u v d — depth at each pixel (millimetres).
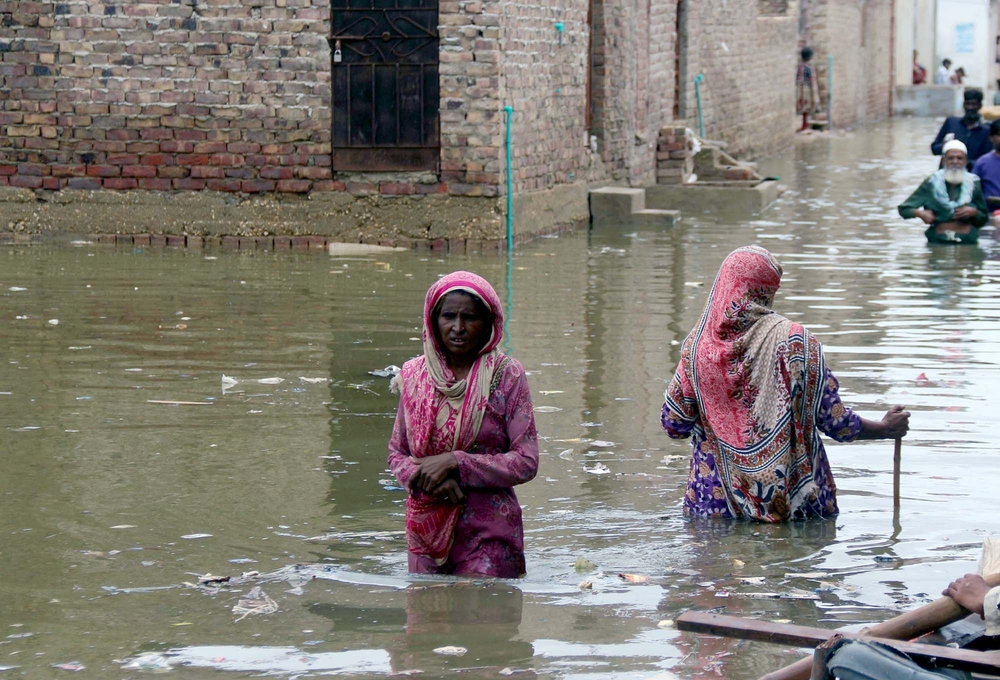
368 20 17453
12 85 18234
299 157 17891
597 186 21641
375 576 6250
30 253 17141
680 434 7543
